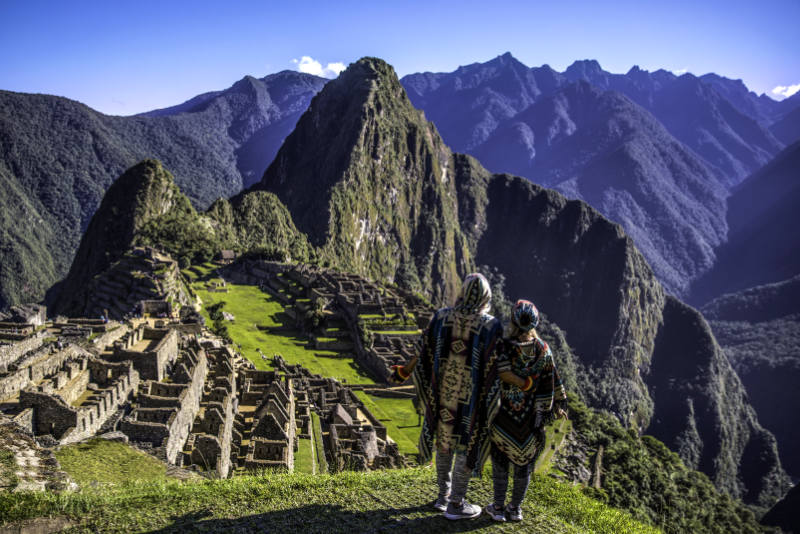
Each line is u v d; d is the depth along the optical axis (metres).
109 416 32.25
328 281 171.00
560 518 9.48
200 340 65.38
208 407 36.19
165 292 111.75
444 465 8.77
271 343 129.25
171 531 8.02
